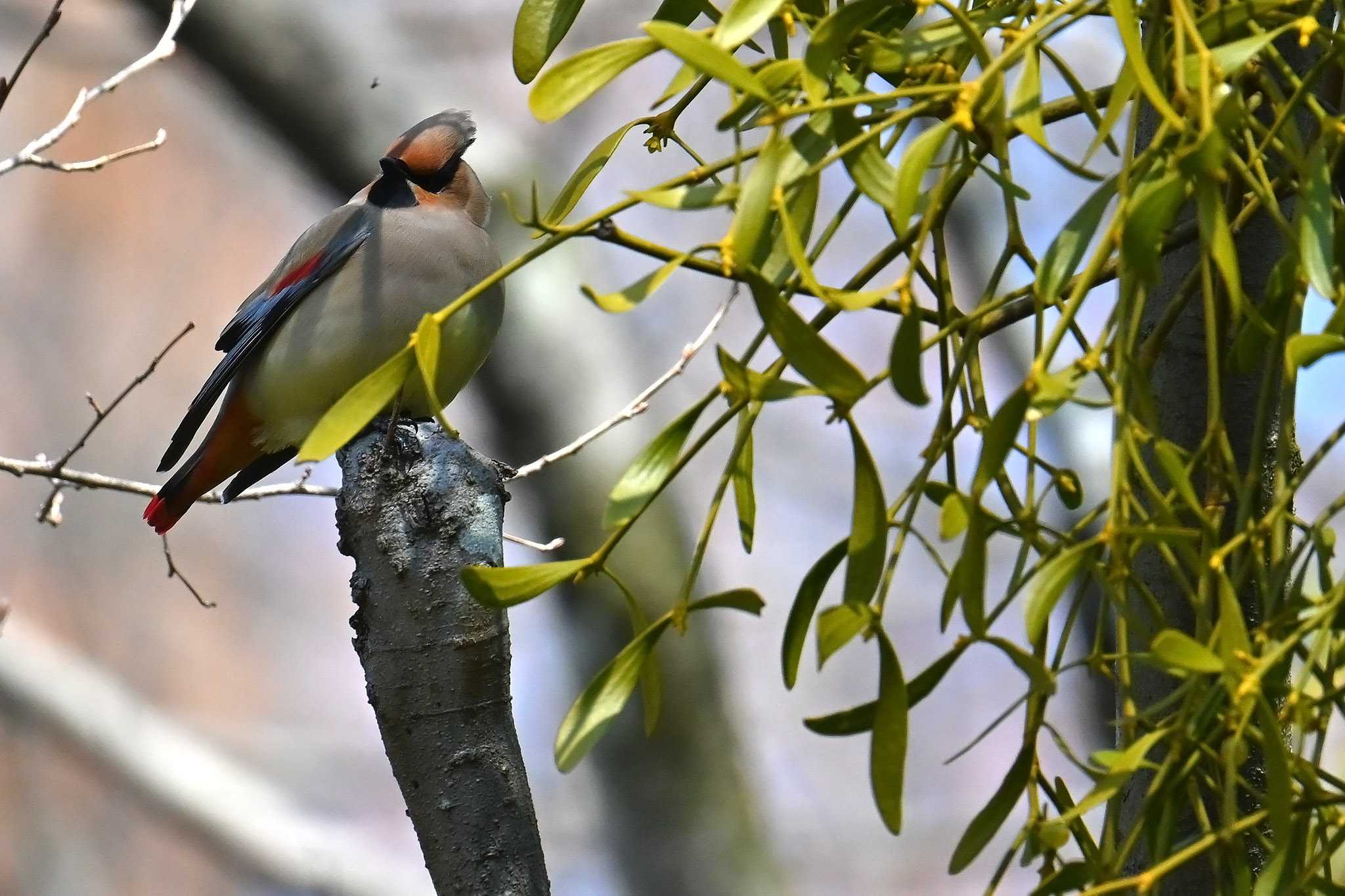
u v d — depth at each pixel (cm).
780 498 2097
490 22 1912
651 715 521
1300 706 445
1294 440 609
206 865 2317
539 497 1462
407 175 1012
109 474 2433
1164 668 460
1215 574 476
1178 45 468
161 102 2614
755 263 514
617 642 1458
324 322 970
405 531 609
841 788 2012
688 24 602
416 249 966
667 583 1464
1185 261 600
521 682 1983
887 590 488
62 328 2498
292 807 1788
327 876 1720
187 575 2405
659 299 2036
